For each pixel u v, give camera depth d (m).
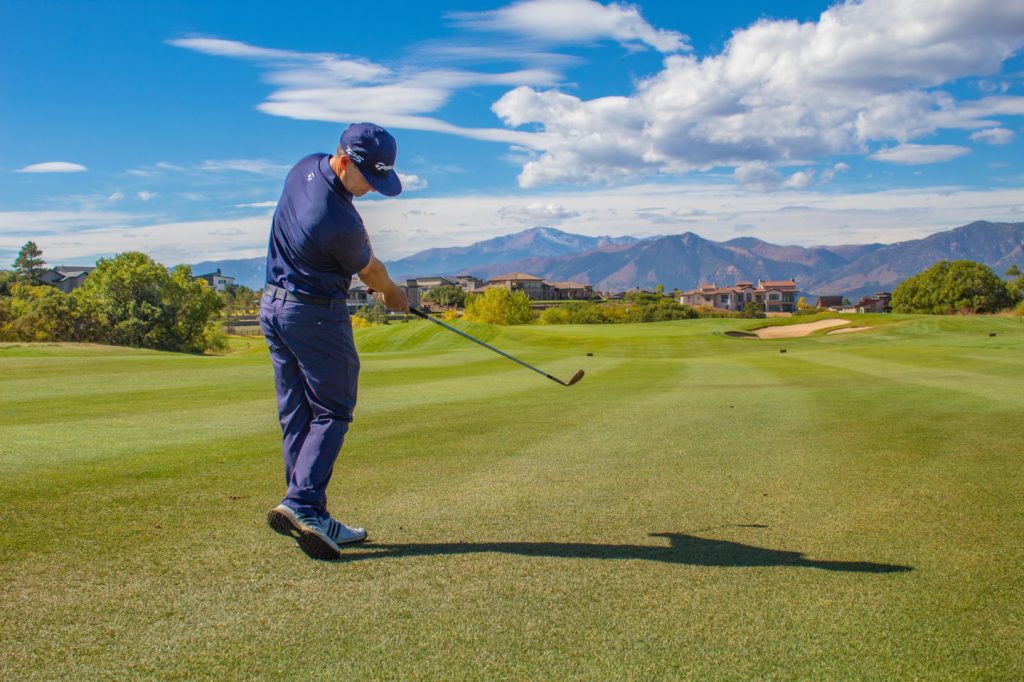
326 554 3.07
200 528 3.49
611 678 2.09
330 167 3.25
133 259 69.19
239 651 2.23
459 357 24.86
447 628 2.41
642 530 3.59
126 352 25.58
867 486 4.61
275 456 5.43
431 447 6.10
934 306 91.25
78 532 3.39
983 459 5.51
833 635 2.39
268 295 3.36
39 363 17.70
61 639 2.29
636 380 14.55
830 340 35.25
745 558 3.14
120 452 5.57
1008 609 2.61
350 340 3.42
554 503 4.13
